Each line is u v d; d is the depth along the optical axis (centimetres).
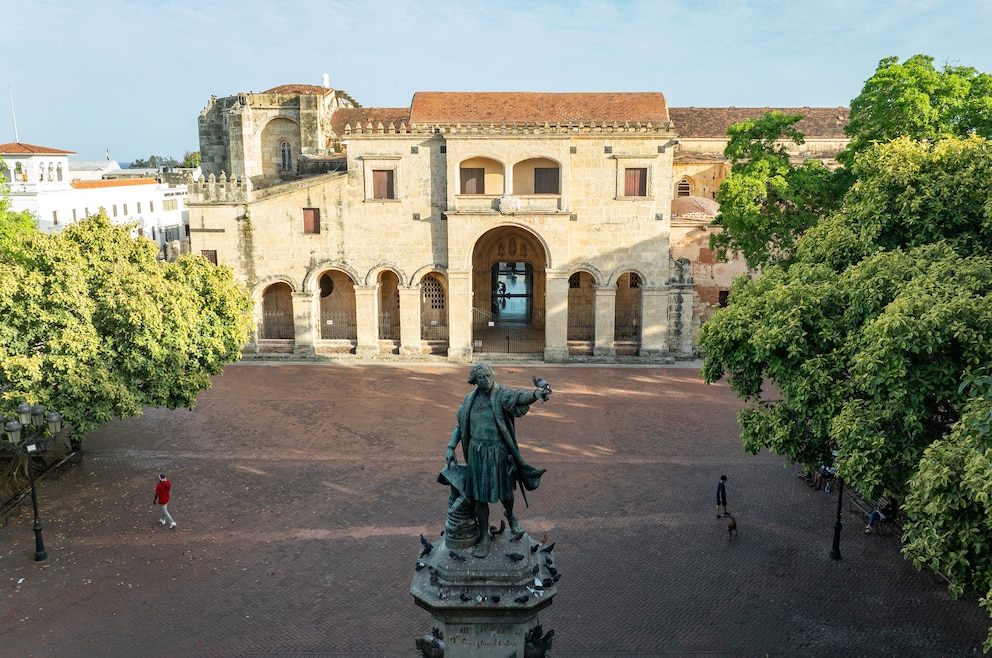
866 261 2300
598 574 2467
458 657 1403
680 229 5091
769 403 2661
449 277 4922
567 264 4888
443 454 3456
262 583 2414
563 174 4756
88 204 6550
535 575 1407
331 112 6581
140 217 7544
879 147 2708
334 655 2072
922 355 1900
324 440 3616
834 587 2395
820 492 3072
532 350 5234
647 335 5012
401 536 2712
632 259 4909
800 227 4012
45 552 2561
